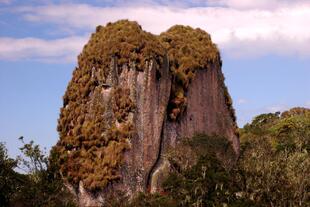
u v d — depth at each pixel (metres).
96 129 72.62
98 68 76.56
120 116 73.75
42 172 60.31
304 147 88.06
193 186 59.00
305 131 98.50
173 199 61.12
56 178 62.81
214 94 93.56
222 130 94.69
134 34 78.44
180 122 82.88
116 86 75.50
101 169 69.94
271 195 60.62
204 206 57.72
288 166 64.25
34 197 57.50
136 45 77.44
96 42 80.06
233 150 85.56
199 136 82.19
